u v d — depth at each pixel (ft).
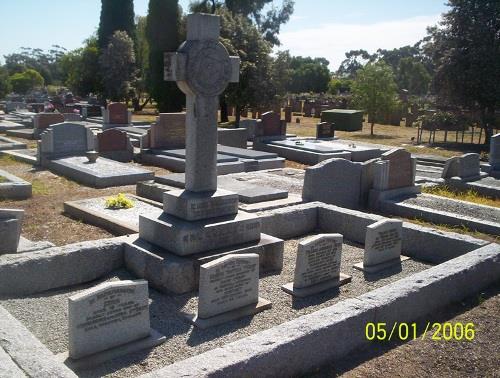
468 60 89.20
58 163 50.75
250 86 99.91
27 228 31.89
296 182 44.60
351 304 17.75
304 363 15.55
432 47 96.07
